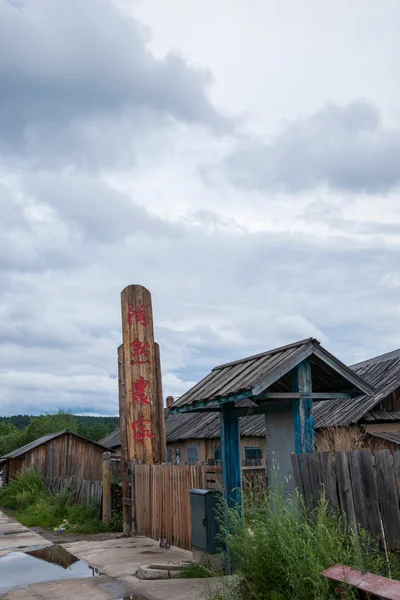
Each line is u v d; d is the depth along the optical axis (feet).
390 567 18.24
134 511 44.16
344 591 16.20
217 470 30.35
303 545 18.70
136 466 44.42
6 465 106.63
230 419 28.84
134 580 27.53
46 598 24.99
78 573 30.53
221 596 21.34
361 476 19.60
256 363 27.25
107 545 39.17
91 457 94.94
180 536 35.53
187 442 84.12
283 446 26.73
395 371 59.36
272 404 26.99
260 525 20.89
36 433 204.95
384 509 18.74
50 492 72.74
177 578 27.12
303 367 25.52
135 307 52.90
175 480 36.78
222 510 27.20
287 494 25.49
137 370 51.47
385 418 53.72
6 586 27.81
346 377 25.81
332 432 49.32
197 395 27.94
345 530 19.35
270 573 19.34
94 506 53.36
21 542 43.65
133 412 50.37
